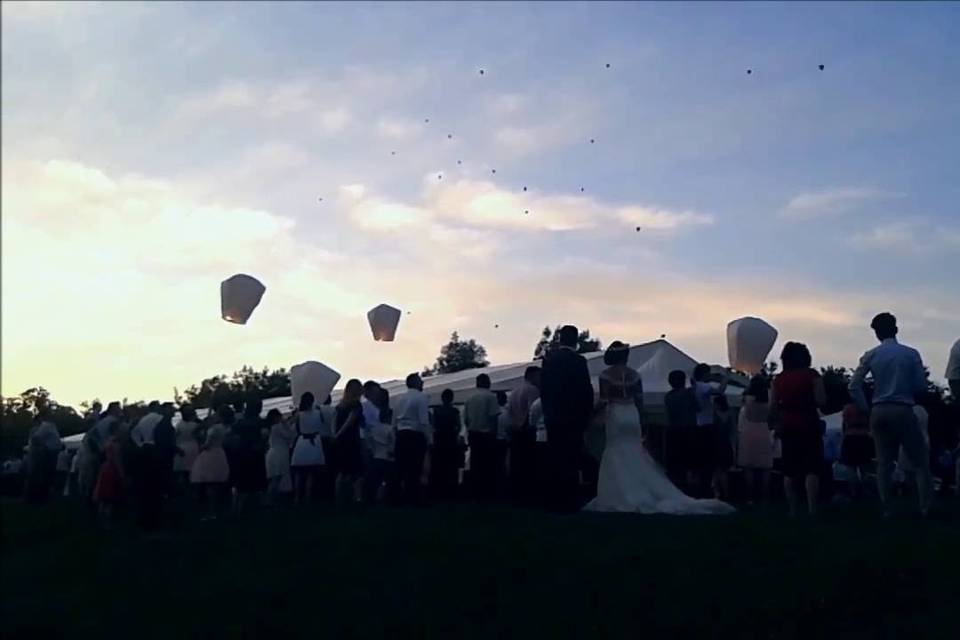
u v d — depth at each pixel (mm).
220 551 10680
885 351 10156
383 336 17531
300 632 8031
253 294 15297
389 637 7809
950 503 13141
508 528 10227
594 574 8422
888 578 7961
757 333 14875
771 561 8438
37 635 8570
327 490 17656
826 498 15867
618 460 12367
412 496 14578
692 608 7727
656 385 19641
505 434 15867
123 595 9367
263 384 69000
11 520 12195
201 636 8188
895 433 10125
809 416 10523
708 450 13812
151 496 13453
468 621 7918
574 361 12039
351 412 15211
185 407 19688
